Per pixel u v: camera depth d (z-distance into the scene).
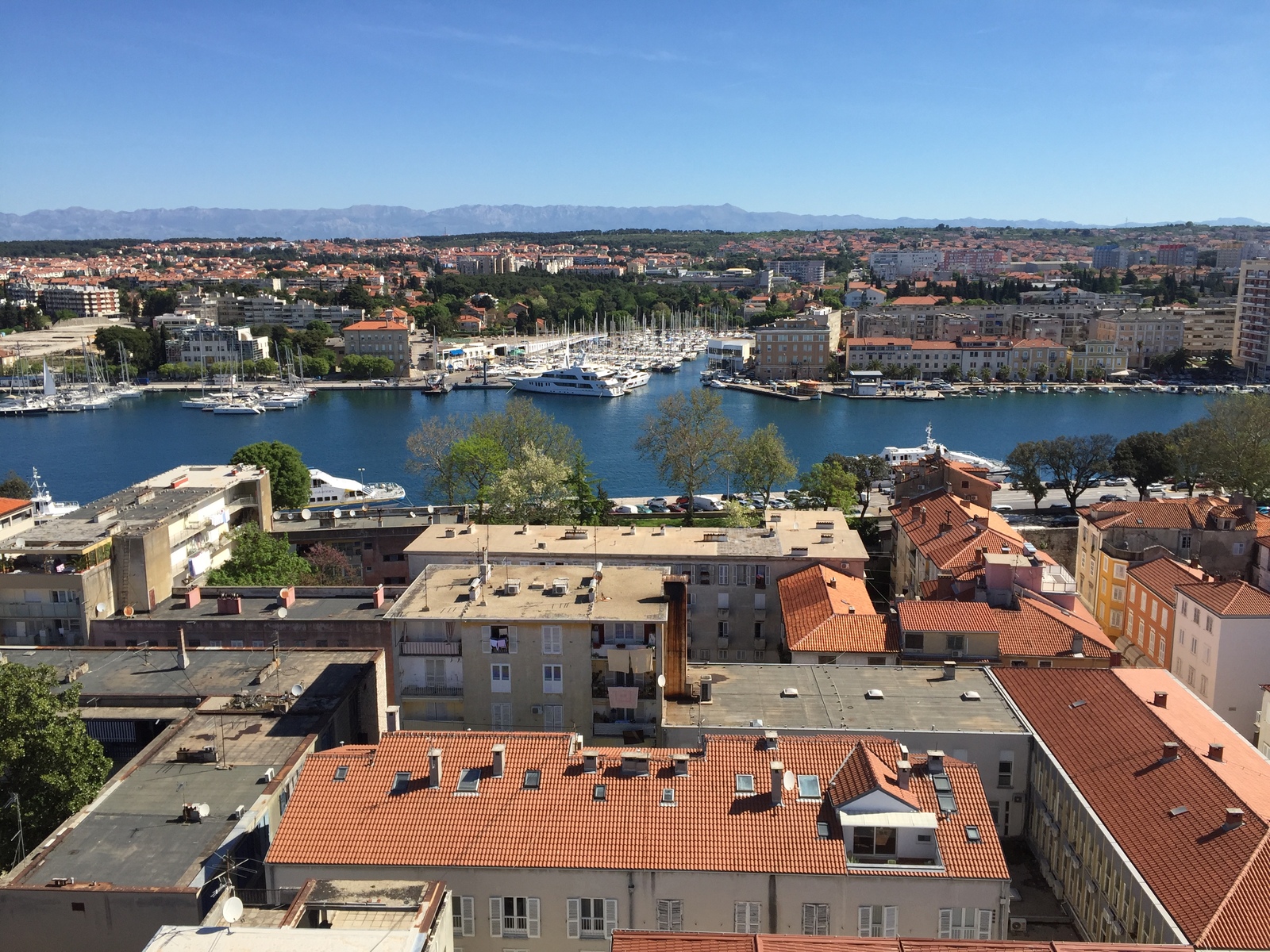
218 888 56.84
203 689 81.81
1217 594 111.81
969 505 144.88
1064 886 70.25
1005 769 77.12
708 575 116.62
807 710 80.31
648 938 48.16
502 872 57.25
